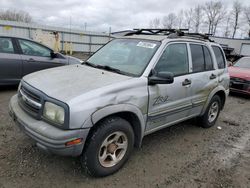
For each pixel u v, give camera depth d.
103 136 2.73
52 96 2.55
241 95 8.73
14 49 6.20
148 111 3.20
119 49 3.85
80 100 2.49
